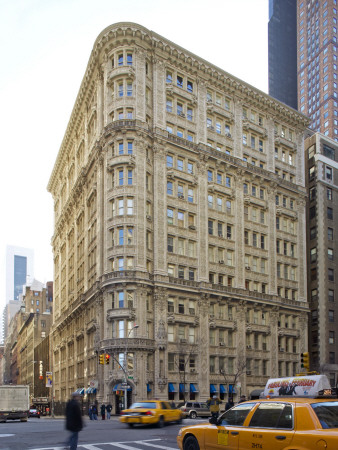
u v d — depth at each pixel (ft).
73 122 297.33
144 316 196.54
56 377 334.03
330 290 284.61
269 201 258.78
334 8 585.22
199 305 215.72
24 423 140.46
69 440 48.91
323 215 290.97
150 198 211.20
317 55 586.45
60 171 353.51
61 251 346.13
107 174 212.23
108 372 193.98
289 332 254.06
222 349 220.84
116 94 216.54
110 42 220.23
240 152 249.55
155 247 206.28
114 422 137.80
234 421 41.70
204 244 223.51
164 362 197.77
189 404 157.69
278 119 275.80
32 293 598.75
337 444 32.73
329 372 266.57
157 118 218.38
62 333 323.78
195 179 227.20
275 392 96.27
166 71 228.43
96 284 218.79
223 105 248.93
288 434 35.99
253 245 247.09
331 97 552.00
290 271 264.72
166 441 73.36
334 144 310.04
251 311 238.07
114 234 204.23
